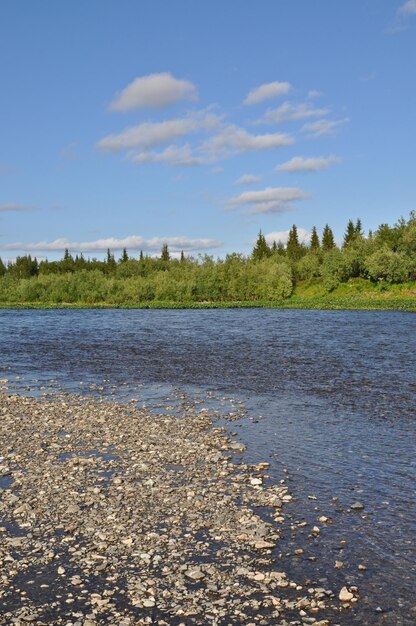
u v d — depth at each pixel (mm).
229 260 142125
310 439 17453
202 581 9117
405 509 12070
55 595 8688
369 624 8016
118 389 26062
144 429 18578
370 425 19125
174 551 10117
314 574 9383
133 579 9156
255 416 20516
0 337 51156
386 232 129750
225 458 15469
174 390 25734
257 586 8984
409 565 9719
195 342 45875
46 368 32656
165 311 99250
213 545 10391
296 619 8102
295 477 14039
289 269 127500
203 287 131875
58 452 16109
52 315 88938
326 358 35594
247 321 69312
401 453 15938
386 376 28812
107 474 14180
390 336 48625
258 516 11688
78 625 7898
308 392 24953
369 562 9812
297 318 73250
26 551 10109
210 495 12758
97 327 62875
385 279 113250
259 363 33812
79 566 9578
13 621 7988
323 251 153500
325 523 11391
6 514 11695
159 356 37406
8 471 14359
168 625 7918
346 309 91500
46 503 12258
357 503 12359
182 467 14750
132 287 129750
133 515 11664
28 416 20484
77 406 22234
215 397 24062
